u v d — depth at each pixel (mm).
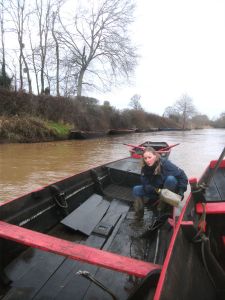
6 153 9453
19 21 17109
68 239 2691
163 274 1295
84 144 13344
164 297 1225
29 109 14352
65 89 19859
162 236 2549
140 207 3074
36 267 2146
